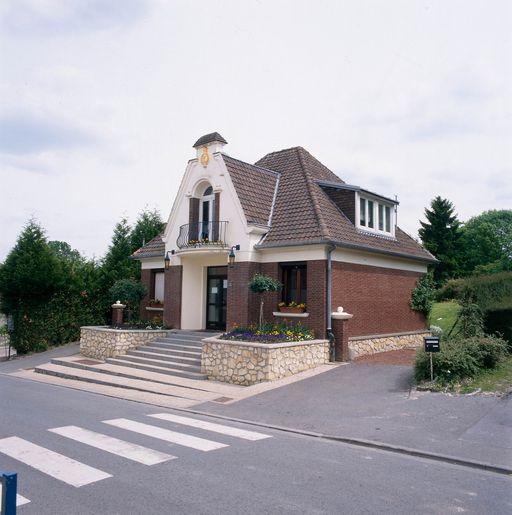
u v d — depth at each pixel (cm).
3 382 1537
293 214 1767
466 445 782
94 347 1955
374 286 1844
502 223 5825
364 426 911
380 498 571
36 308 2278
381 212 2022
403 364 1485
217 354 1461
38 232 2311
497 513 533
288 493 582
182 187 2000
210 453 748
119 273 2638
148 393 1305
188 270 2003
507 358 1362
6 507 299
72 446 775
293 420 983
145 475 641
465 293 1573
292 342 1425
